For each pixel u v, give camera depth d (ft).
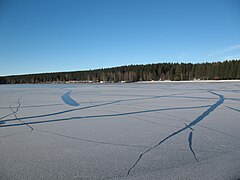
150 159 11.44
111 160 11.35
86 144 13.89
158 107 29.22
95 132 16.66
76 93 55.36
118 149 12.96
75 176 9.64
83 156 11.90
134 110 26.86
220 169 10.20
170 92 55.52
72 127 18.29
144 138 15.08
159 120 20.95
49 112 25.67
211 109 27.32
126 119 21.50
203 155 11.94
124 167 10.51
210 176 9.53
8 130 17.33
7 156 11.91
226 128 17.65
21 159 11.50
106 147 13.32
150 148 13.10
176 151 12.56
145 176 9.59
